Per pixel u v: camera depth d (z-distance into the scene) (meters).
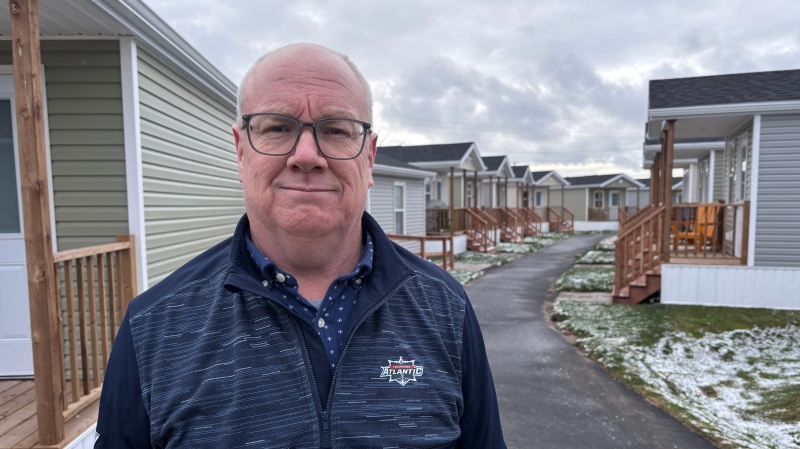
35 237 2.41
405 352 1.12
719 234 10.39
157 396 1.01
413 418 1.06
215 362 1.02
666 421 3.93
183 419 0.97
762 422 3.94
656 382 4.74
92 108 3.59
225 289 1.10
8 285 3.50
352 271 1.15
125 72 3.57
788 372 5.04
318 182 1.10
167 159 4.24
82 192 3.63
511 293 9.71
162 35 3.72
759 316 7.09
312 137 1.09
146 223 3.80
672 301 7.90
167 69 4.25
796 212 7.49
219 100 5.61
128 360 1.06
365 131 1.18
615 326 6.70
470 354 1.28
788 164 7.50
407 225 15.71
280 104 1.09
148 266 3.85
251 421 0.98
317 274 1.18
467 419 1.29
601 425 3.87
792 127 7.45
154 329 1.07
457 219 17.70
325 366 1.06
